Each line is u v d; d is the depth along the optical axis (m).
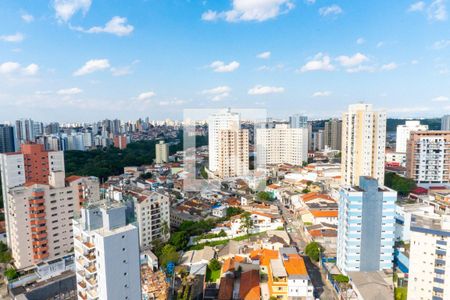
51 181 91.75
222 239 107.12
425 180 163.12
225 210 130.00
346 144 133.12
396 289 71.62
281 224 116.50
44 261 86.75
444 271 59.84
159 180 181.50
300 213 125.00
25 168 103.31
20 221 83.94
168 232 103.69
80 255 51.19
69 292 78.25
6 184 96.75
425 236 61.41
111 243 44.97
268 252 87.31
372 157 125.12
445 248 59.53
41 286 79.38
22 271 84.38
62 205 89.69
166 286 77.00
